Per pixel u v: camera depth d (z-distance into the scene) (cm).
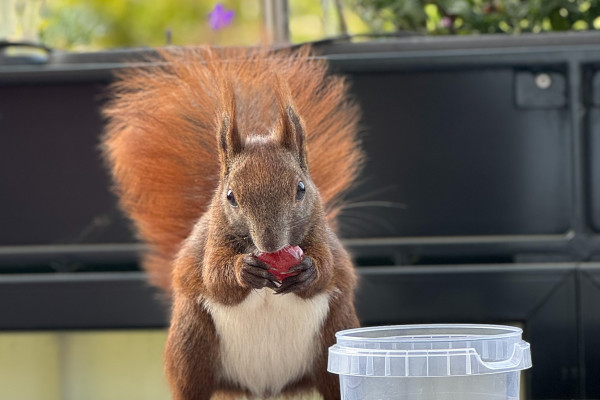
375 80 661
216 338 467
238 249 445
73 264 692
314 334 468
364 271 645
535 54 647
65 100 679
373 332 453
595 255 656
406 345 422
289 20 746
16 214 691
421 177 668
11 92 681
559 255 660
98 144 680
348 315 473
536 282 637
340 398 473
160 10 1705
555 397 639
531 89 658
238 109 543
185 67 574
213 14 812
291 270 426
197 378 470
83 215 686
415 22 780
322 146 557
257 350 468
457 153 665
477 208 668
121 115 589
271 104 546
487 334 455
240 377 480
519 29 755
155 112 565
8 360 697
